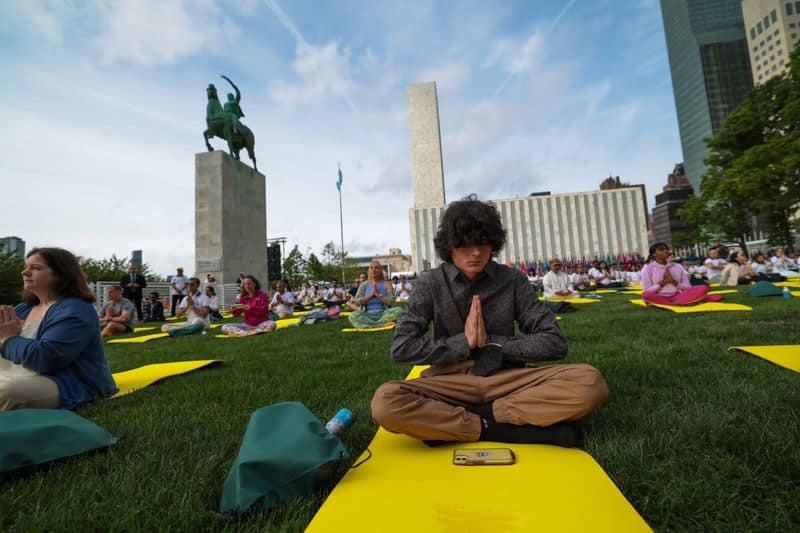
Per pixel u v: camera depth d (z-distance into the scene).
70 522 1.40
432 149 72.75
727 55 96.50
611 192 71.25
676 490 1.43
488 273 2.12
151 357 5.22
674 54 108.00
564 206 72.19
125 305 8.69
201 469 1.73
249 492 1.39
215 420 2.40
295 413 1.73
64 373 2.79
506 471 1.61
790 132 23.00
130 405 2.86
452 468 1.67
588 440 1.88
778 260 17.34
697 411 2.11
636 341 4.12
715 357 3.25
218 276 18.02
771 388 2.38
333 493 1.49
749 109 25.34
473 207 2.08
